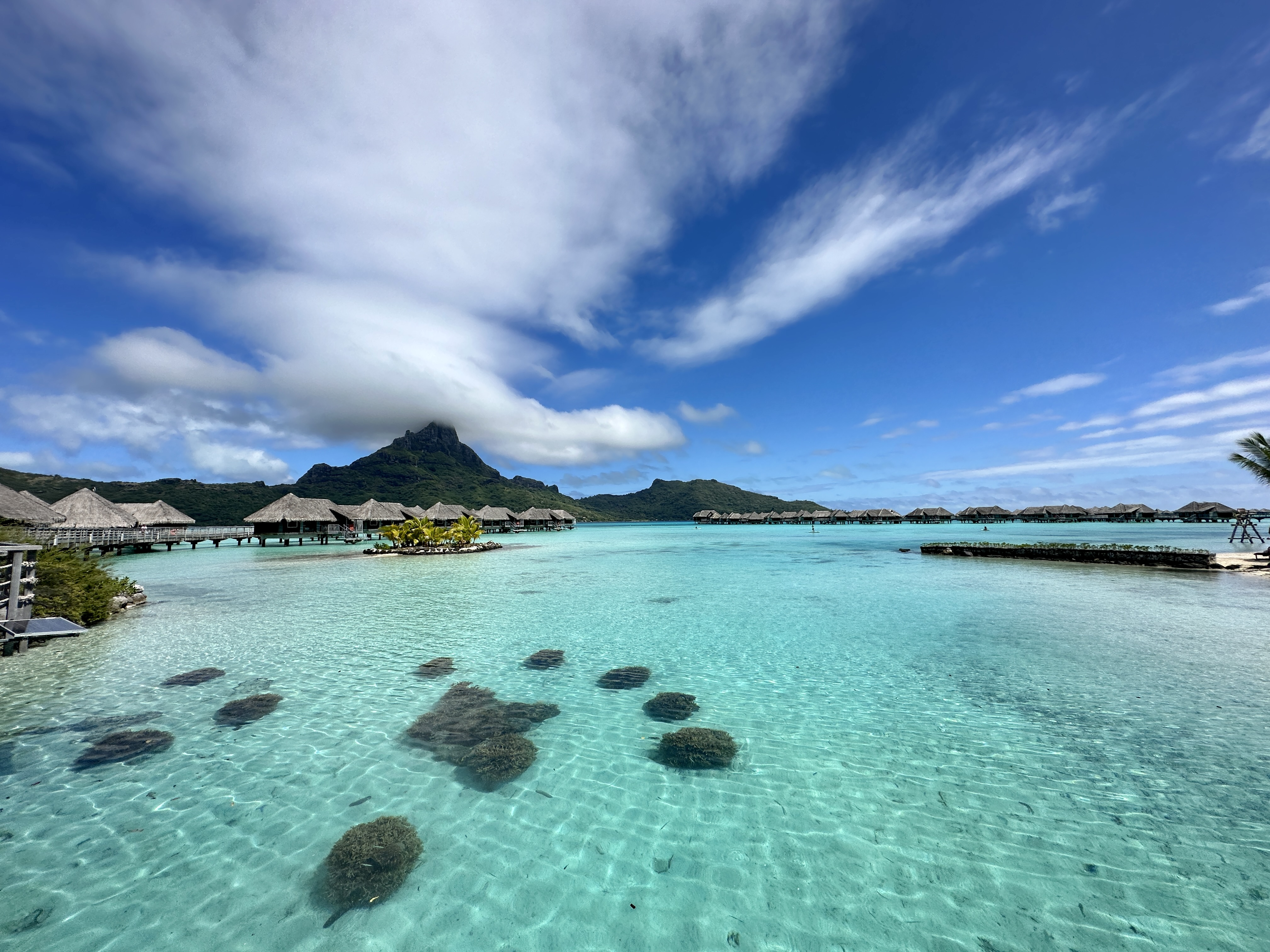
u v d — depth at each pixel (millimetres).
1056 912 3299
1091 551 24281
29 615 10258
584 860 3885
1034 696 7234
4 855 3896
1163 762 5254
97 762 5414
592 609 14312
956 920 3246
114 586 14633
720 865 3812
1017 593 16172
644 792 4836
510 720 6590
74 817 4410
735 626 12031
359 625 12375
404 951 3047
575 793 4828
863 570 23562
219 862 3840
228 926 3234
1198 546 35094
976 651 9602
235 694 7559
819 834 4172
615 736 6105
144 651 10008
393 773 5219
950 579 20016
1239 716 6445
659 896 3498
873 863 3814
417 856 3914
